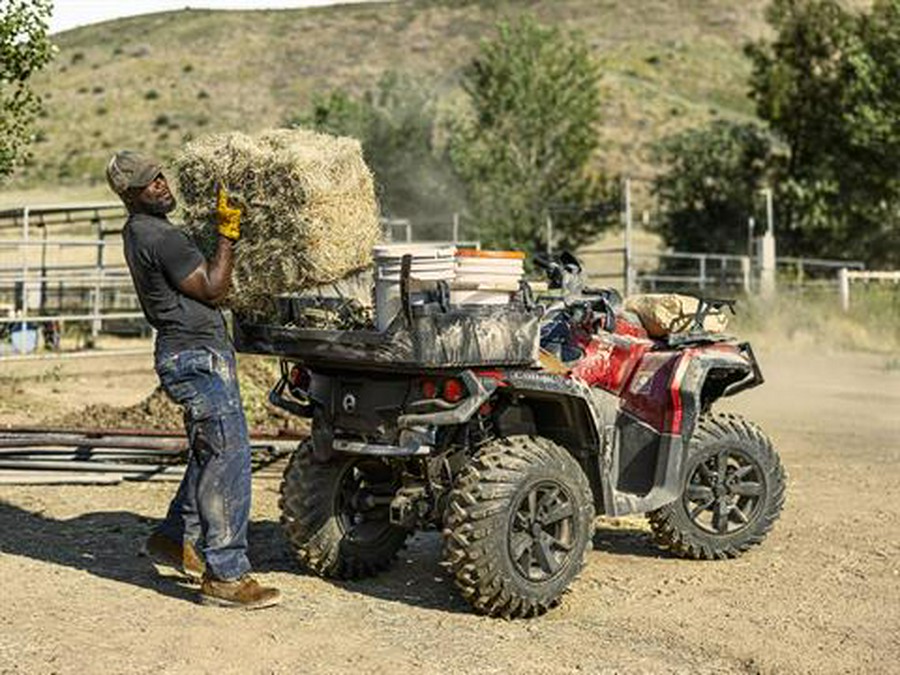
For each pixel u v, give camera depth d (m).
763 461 7.68
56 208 17.89
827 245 36.91
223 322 6.46
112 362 18.66
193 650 5.73
